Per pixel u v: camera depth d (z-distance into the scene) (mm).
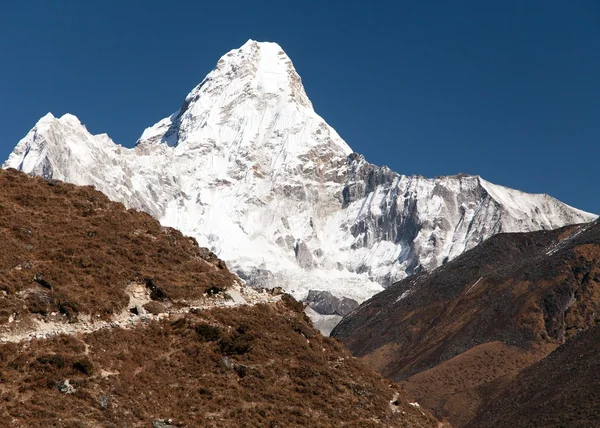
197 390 73500
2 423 62031
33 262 77625
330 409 76750
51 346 70250
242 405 73312
